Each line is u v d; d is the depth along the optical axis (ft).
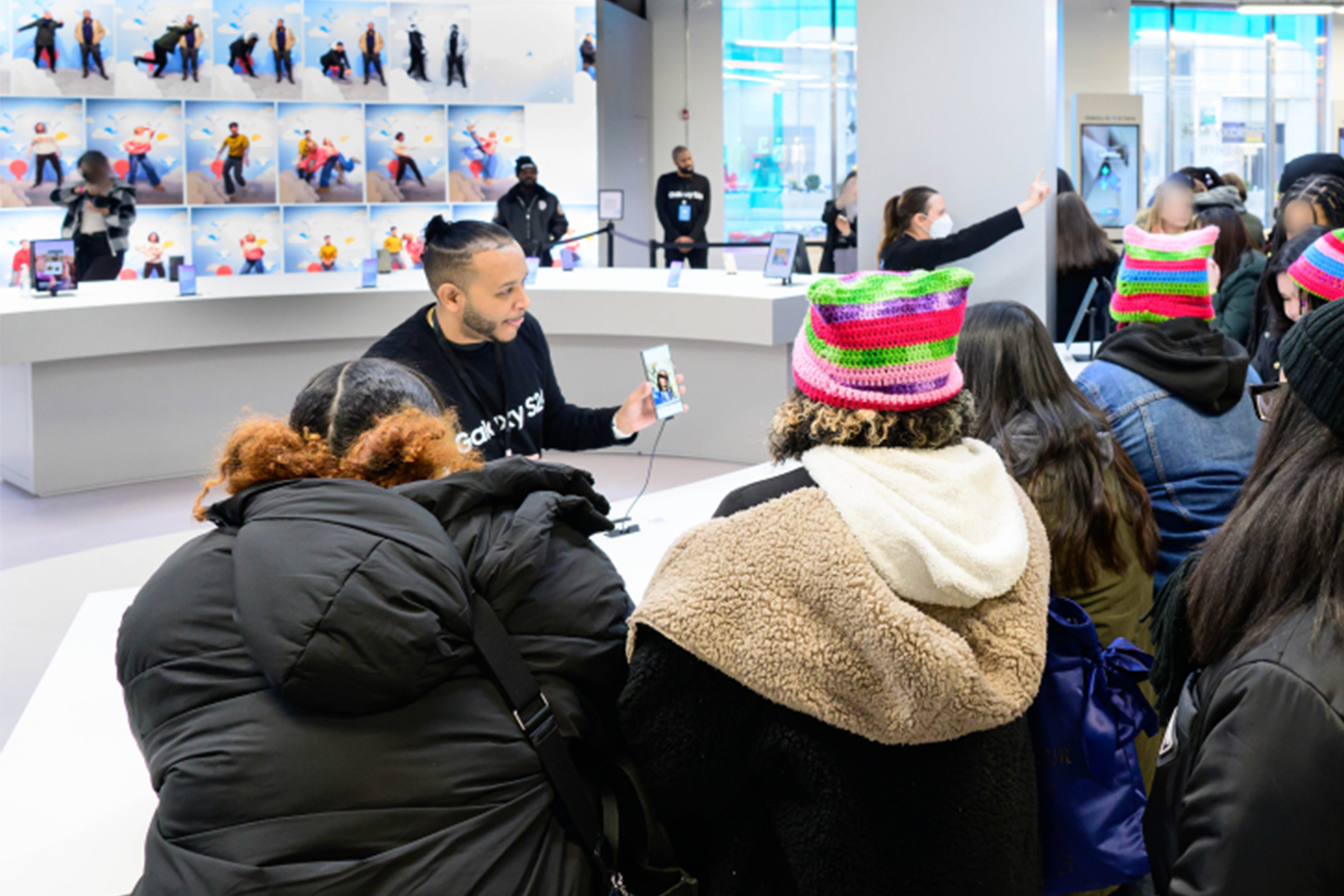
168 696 3.03
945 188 13.47
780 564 3.09
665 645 3.25
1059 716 3.89
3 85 25.94
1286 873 2.28
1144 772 4.78
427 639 2.92
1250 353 10.06
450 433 3.78
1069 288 14.58
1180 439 6.07
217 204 28.37
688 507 8.29
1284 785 2.29
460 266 7.26
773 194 34.83
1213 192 15.02
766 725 3.22
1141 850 3.83
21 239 26.48
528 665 3.29
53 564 13.29
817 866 3.22
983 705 2.96
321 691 2.84
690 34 33.83
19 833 4.11
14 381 16.34
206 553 3.24
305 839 2.81
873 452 3.24
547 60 29.73
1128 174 22.22
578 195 30.37
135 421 16.51
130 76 27.09
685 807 3.43
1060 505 4.70
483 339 7.68
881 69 13.57
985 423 4.99
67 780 4.48
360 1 28.84
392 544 3.03
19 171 26.25
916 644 2.91
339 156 29.22
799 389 3.46
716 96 34.01
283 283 17.87
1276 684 2.37
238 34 27.99
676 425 17.49
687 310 16.01
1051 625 3.93
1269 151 37.04
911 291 3.19
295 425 3.84
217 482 3.58
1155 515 6.15
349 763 2.89
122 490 16.33
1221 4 35.47
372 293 16.88
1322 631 2.38
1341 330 2.55
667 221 29.22
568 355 17.33
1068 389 5.04
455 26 29.40
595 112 30.04
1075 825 3.84
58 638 11.09
